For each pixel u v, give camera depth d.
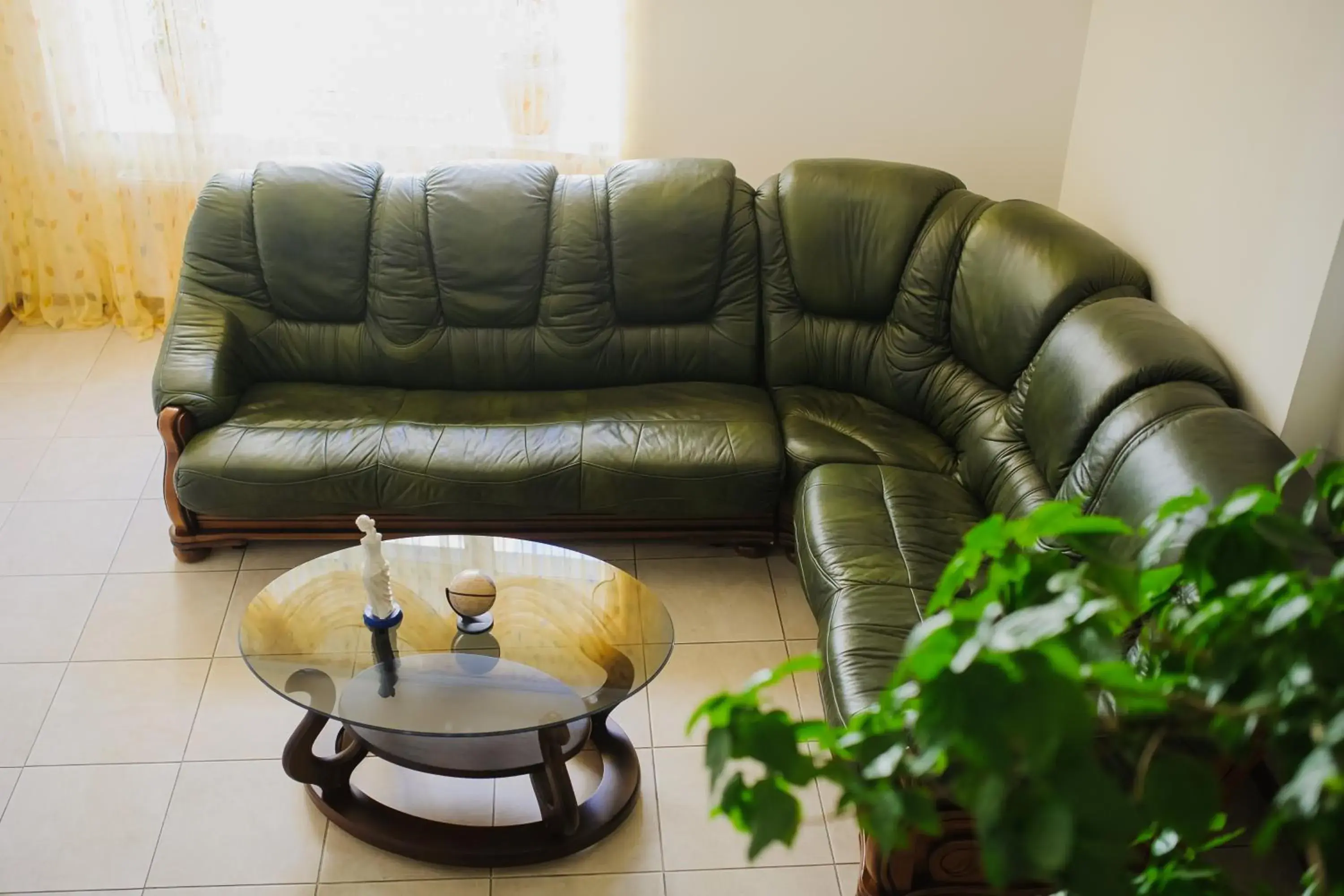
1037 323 3.12
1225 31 3.01
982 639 0.80
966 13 4.06
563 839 2.57
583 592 2.74
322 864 2.57
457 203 3.57
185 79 4.18
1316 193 2.58
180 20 4.07
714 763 0.86
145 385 4.32
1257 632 0.90
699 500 3.27
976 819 0.79
